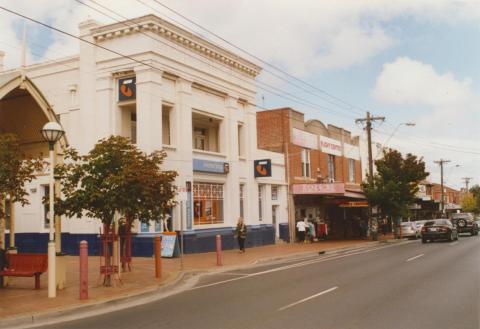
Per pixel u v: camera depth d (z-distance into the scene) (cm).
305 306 1002
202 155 2562
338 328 805
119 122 2375
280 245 2988
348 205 3809
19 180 1102
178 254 2164
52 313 999
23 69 1327
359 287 1245
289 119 3388
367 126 3738
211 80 2634
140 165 1303
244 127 2952
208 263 1953
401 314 906
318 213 3816
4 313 984
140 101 2259
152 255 2178
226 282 1459
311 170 3675
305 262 2016
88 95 2391
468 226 4316
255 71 3016
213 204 2645
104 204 1297
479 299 1048
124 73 2342
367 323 837
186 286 1421
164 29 2303
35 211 2483
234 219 2725
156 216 1404
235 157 2786
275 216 3256
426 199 6144
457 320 851
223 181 2709
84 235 2314
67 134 2464
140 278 1505
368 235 4362
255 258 2133
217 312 981
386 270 1609
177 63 2403
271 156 3192
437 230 3203
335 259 2111
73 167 1316
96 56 2384
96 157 1309
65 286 1344
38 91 1370
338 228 4178
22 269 1316
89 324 924
